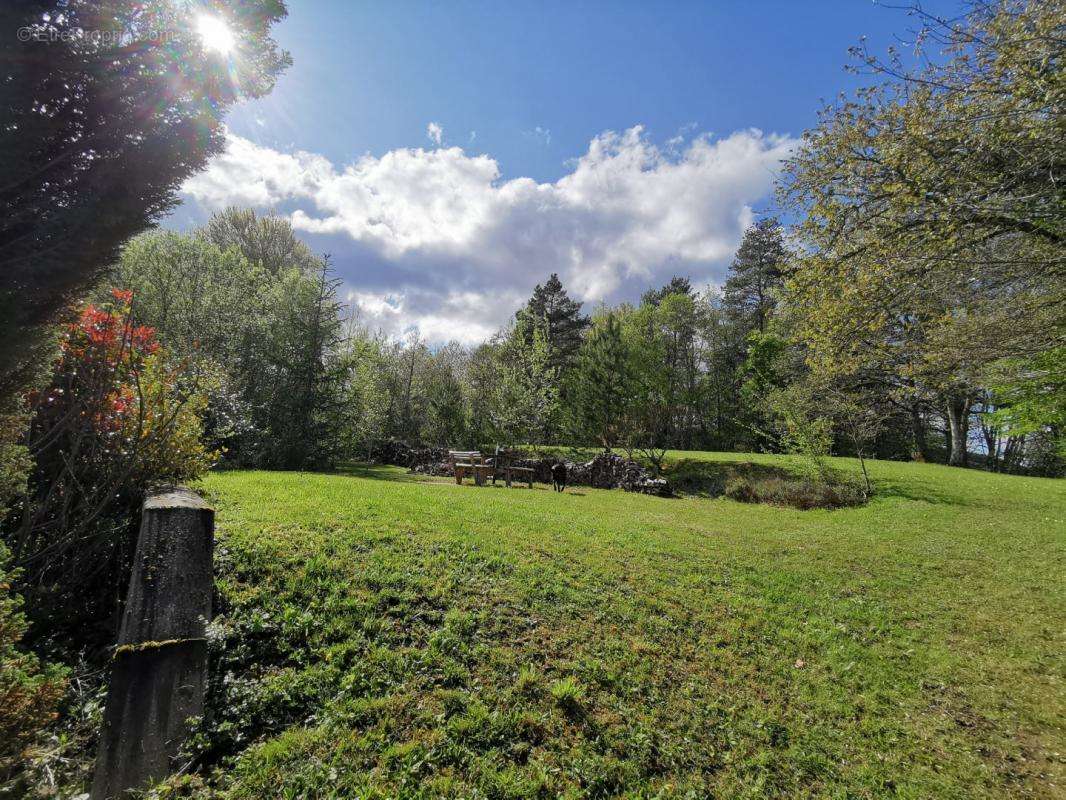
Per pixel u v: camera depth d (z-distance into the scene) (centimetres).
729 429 4078
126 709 301
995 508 1602
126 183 258
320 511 722
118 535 466
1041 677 562
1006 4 577
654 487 2078
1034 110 504
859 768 396
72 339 454
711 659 530
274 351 1998
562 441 3134
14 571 308
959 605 775
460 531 770
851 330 776
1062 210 562
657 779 351
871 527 1354
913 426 3300
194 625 361
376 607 480
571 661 469
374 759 319
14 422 301
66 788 275
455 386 3438
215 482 868
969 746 438
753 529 1278
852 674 543
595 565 736
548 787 322
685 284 4950
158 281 2527
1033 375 867
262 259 3628
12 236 231
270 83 323
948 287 734
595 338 2975
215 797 281
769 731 425
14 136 214
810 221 783
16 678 266
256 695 352
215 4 290
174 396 579
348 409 2089
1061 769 411
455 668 420
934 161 595
